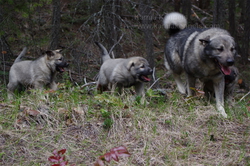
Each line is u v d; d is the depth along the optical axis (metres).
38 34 20.12
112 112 8.77
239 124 9.03
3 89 12.78
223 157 7.18
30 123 8.20
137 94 11.24
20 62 12.00
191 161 6.96
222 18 17.70
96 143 7.69
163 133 8.18
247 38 22.77
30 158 6.98
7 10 15.08
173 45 12.10
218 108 9.83
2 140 7.54
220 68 9.21
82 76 16.45
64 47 20.45
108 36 18.00
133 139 7.89
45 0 15.74
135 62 10.63
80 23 23.94
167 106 9.77
